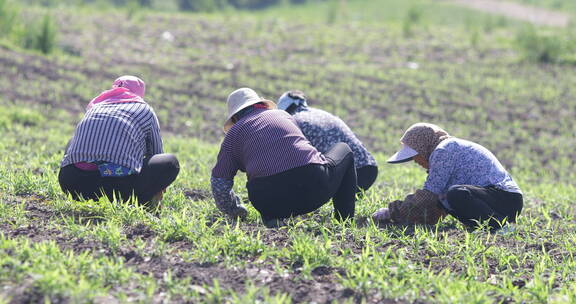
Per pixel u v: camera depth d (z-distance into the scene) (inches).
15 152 1219.9
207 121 1909.4
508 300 617.9
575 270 698.8
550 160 1775.3
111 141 800.3
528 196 1204.5
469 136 1919.3
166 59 2507.4
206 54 2642.7
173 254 669.3
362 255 675.4
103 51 2534.5
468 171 851.4
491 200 837.2
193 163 1286.9
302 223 812.6
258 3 7534.5
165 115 1905.8
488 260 735.1
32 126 1628.9
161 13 3602.4
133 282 590.2
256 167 762.2
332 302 588.7
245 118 787.4
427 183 855.1
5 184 880.3
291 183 757.3
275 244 728.3
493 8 6441.9
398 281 631.2
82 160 798.5
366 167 954.7
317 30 3260.3
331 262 660.7
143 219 756.0
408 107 2135.8
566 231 899.4
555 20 5398.6
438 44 3019.2
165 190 876.0
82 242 674.2
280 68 2484.0
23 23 2655.0
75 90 2001.7
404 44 3002.0
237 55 2652.6
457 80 2447.1
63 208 784.9
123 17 3277.6
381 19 5032.0
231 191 819.4
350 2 7081.7
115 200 778.8
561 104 2234.3
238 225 741.9
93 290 552.7
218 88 2187.5
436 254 737.0
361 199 957.2
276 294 597.6
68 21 3011.8
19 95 1882.4
